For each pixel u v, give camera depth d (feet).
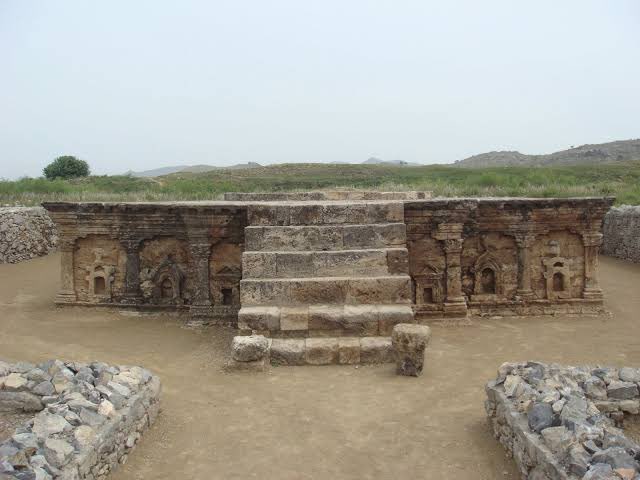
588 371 23.31
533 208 42.42
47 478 15.40
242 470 20.18
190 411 25.13
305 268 35.70
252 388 27.68
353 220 38.86
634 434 20.89
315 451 21.47
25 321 41.19
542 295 43.73
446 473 19.81
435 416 24.27
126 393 21.88
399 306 33.55
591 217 42.80
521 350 34.63
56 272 60.39
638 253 65.36
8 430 20.42
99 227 43.91
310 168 171.32
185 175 150.92
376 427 23.30
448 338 37.27
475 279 43.16
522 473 18.56
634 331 39.09
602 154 272.51
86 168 164.25
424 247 41.63
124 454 20.44
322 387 27.61
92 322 41.42
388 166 179.32
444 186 89.97
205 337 37.76
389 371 29.81
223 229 40.55
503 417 20.98
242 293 34.30
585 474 14.93
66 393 20.97
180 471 20.10
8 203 77.30
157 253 43.91
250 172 163.43
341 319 32.37
